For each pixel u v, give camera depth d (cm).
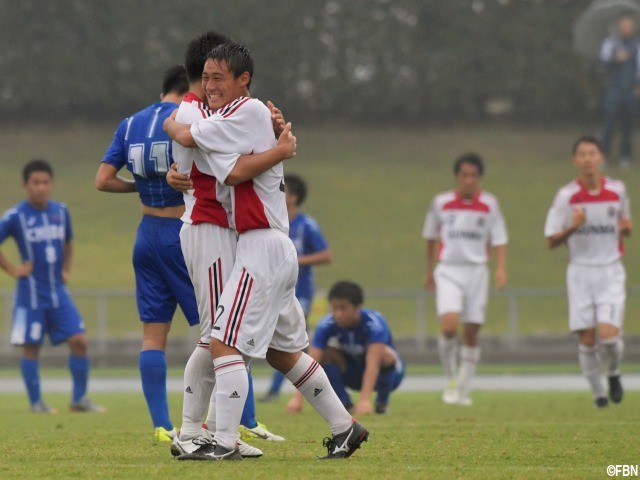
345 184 13150
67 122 15162
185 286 2433
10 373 7575
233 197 1906
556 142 15000
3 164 13475
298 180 4169
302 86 15588
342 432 1977
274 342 1945
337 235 11475
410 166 14012
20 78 14838
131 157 2445
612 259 3844
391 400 4519
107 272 10138
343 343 3562
